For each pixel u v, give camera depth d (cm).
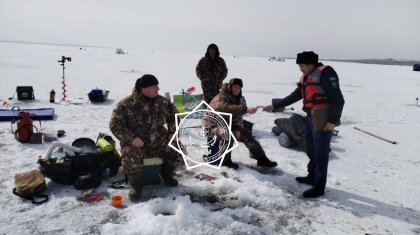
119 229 284
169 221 292
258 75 2841
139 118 354
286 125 573
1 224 286
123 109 350
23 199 335
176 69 2988
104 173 390
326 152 360
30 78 1661
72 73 2097
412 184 430
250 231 295
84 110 867
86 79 1764
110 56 5728
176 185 385
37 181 343
